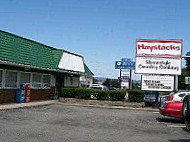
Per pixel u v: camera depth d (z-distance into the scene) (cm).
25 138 1027
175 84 2425
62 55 2920
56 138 1052
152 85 2456
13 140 986
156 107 2492
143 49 2450
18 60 2209
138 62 2455
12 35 2259
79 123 1454
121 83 3431
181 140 1124
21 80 2411
